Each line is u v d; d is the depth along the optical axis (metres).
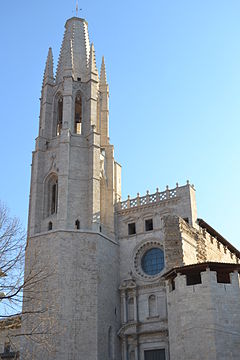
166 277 47.12
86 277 54.03
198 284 43.47
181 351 42.28
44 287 52.59
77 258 54.72
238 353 40.72
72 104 65.50
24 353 48.78
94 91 67.12
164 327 53.59
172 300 45.41
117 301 57.69
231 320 41.88
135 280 58.38
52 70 70.00
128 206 63.44
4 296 33.03
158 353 53.28
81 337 50.66
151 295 56.69
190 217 57.88
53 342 49.00
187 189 59.69
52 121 66.25
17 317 38.94
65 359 48.91
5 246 35.28
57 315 50.41
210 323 41.34
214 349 40.22
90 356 50.12
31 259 55.91
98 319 52.41
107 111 70.25
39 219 59.47
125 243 61.41
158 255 59.22
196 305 42.75
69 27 73.75
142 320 55.72
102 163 64.75
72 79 66.62
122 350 55.16
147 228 61.53
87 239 56.25
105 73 73.31
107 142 67.69
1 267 34.50
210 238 61.44
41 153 63.41
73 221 57.44
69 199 58.41
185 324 42.69
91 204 58.66
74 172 60.31
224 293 42.84
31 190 62.44
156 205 61.25
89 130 63.72
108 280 56.91
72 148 61.75
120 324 56.84
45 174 62.09
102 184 63.94
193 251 54.59
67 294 52.25
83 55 70.75
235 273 43.94
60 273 53.09
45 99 67.38
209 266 43.88
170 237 52.38
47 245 55.69
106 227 61.47
